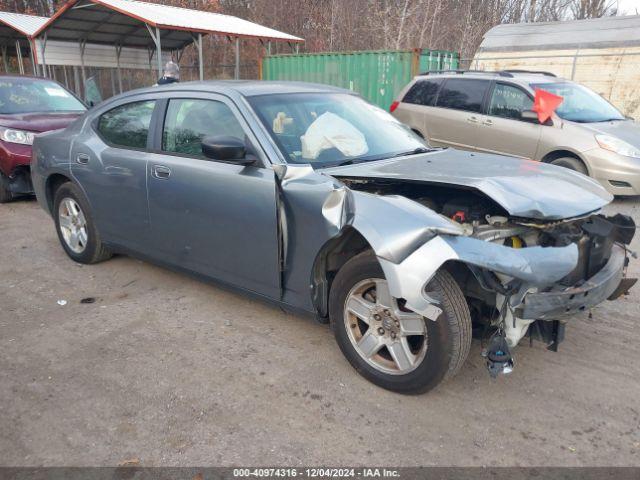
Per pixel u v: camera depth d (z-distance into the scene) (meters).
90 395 3.06
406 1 20.48
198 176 3.71
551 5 26.78
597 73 13.87
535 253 2.67
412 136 4.33
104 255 5.04
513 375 3.25
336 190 3.00
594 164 7.25
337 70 12.98
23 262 5.23
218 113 3.76
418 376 2.88
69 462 2.54
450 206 3.17
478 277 2.65
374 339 3.07
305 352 3.52
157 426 2.79
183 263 4.08
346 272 3.09
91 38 15.26
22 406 2.96
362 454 2.59
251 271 3.57
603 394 3.06
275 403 2.98
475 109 8.44
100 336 3.75
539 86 7.97
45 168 5.12
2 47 19.75
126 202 4.35
